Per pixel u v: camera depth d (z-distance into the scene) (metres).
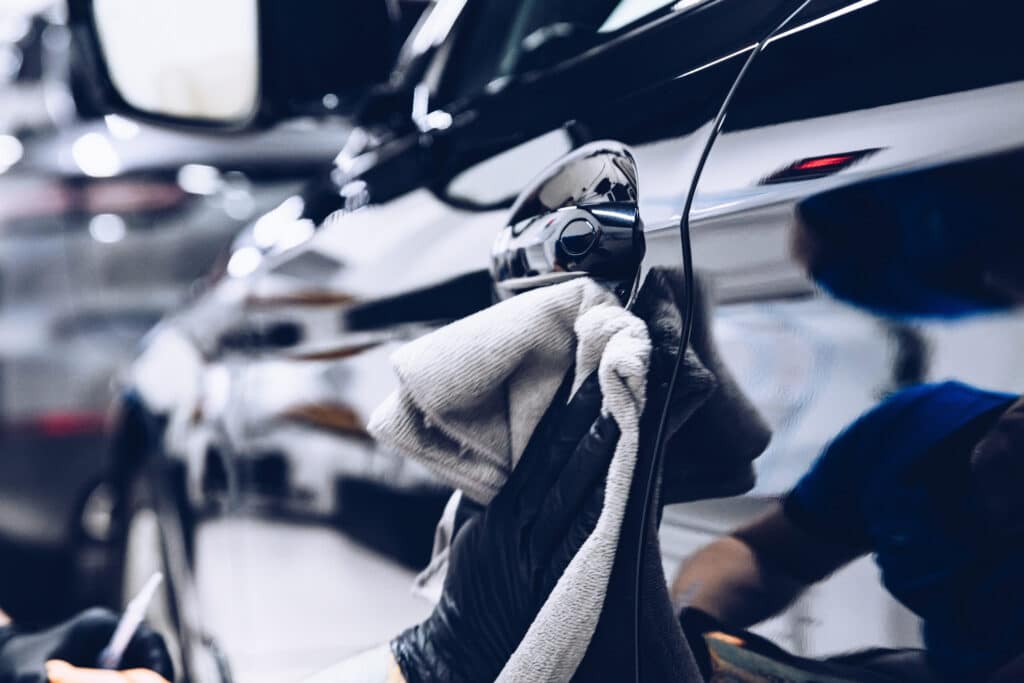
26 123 3.84
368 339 1.21
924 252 0.62
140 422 2.31
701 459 0.73
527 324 0.82
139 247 3.72
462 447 0.85
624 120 0.89
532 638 0.77
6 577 3.46
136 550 2.50
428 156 1.24
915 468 0.62
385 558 1.14
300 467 1.39
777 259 0.69
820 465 0.66
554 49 1.13
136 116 1.57
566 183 0.91
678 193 0.78
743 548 0.70
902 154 0.64
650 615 0.76
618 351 0.75
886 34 0.68
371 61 1.52
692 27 0.89
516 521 0.85
